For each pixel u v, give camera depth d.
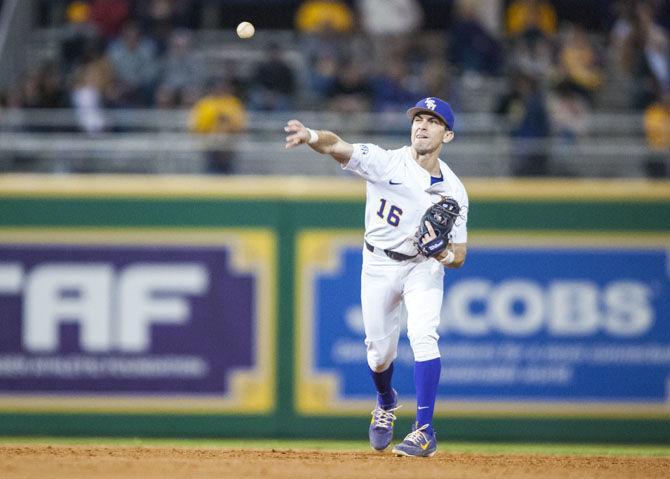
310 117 47.72
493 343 41.78
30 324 41.72
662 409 41.84
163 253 41.91
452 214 24.06
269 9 62.56
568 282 42.00
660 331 42.00
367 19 56.69
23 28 56.91
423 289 25.03
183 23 56.19
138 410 41.59
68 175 44.69
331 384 41.62
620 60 55.25
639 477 22.45
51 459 23.66
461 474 22.05
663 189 42.16
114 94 48.34
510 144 46.59
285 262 41.88
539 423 41.75
